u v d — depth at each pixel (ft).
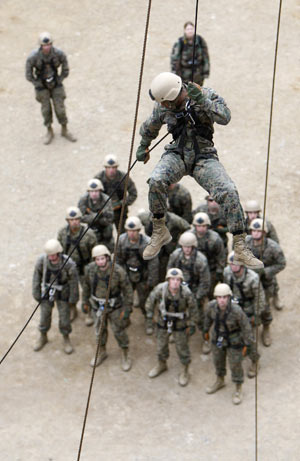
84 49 114.21
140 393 75.05
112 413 73.36
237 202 34.71
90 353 78.89
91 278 73.51
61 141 100.89
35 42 116.06
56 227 91.30
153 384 75.87
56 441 71.05
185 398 74.43
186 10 119.03
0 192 95.25
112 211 79.66
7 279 86.22
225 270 73.77
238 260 35.83
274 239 75.61
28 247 89.40
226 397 74.49
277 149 99.40
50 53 92.68
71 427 72.28
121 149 99.55
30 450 70.28
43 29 117.91
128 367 76.95
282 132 101.35
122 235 75.72
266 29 115.55
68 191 95.14
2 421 73.00
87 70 110.83
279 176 96.27
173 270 70.08
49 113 97.86
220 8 119.14
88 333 80.94
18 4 122.52
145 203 93.09
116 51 113.39
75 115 104.17
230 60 110.73
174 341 77.77
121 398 74.69
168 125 35.88
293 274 85.71
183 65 94.94
